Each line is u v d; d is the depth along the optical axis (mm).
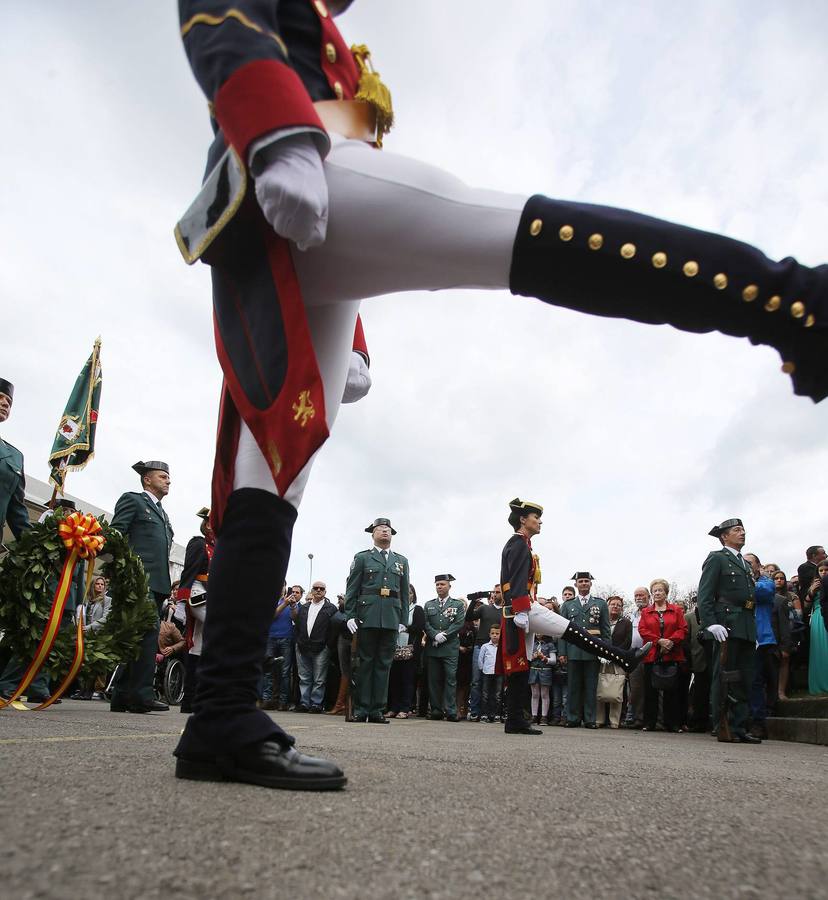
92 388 7922
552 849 1076
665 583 9664
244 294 1603
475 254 1484
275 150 1411
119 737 2686
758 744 6371
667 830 1239
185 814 1171
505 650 6312
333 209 1502
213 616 1600
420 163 1506
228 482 1705
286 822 1157
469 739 4273
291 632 11109
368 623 7617
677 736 7652
